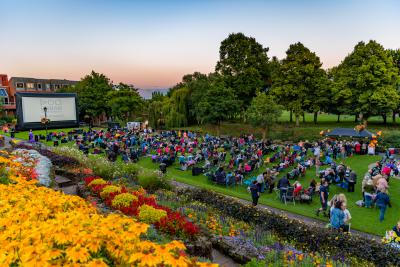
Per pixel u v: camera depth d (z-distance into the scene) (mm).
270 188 15719
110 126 50375
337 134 25297
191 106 43812
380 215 11227
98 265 2754
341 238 7461
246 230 8281
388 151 22406
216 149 24281
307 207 13266
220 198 10500
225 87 37312
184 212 8734
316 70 37188
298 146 24953
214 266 2930
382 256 6785
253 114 31453
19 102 41750
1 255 2975
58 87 70688
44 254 2855
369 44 32969
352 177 15250
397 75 32844
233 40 42312
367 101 32812
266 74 43438
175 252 3375
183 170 20875
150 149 26625
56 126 45781
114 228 3648
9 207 4516
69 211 4746
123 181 12258
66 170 13203
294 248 7184
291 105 37219
